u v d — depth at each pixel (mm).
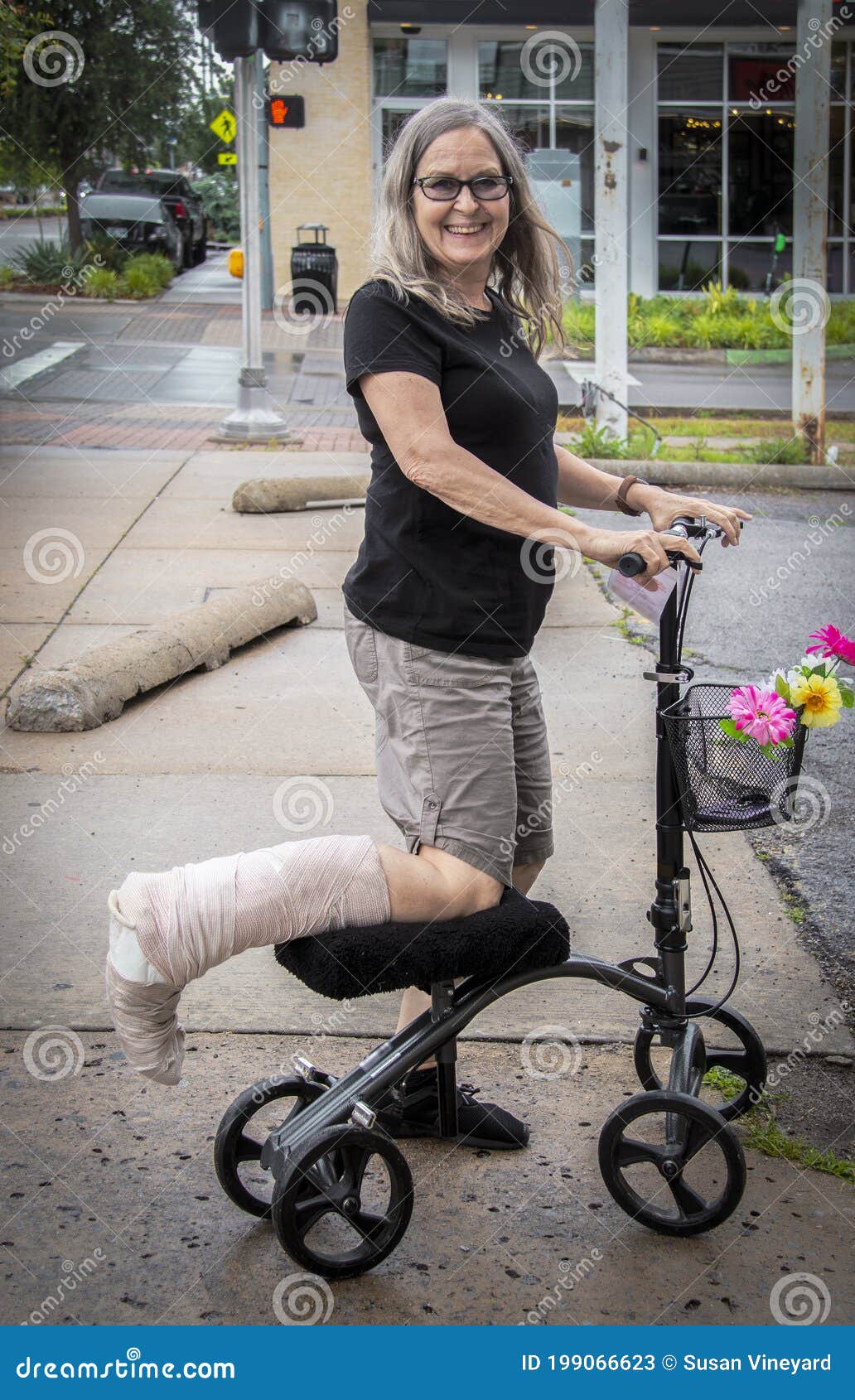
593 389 12109
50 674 5207
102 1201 2609
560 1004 3381
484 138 2434
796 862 4164
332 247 22312
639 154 22344
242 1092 2918
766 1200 2656
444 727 2492
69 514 8711
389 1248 2424
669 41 21953
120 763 4867
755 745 2510
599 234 11078
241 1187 2549
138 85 24297
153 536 8188
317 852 2395
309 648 6285
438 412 2393
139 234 26469
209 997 3387
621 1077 3064
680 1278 2432
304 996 3400
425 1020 2531
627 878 4020
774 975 3490
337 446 11594
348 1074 2492
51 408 13273
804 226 10953
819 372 11133
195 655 5793
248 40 10680
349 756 4973
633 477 2824
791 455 11195
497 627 2510
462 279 2521
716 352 18438
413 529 2471
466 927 2385
